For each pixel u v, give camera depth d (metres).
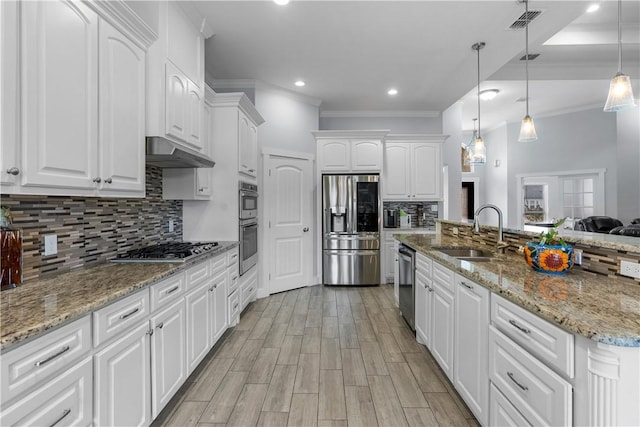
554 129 6.62
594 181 6.17
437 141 5.11
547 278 1.54
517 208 7.19
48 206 1.71
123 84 1.77
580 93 5.48
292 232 4.47
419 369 2.35
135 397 1.49
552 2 2.49
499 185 7.57
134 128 1.87
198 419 1.82
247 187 3.45
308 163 4.67
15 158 1.18
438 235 3.71
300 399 2.00
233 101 3.15
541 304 1.16
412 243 3.03
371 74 3.84
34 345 0.98
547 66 4.39
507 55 3.37
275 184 4.28
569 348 1.03
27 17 1.21
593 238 1.69
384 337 2.90
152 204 2.69
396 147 5.08
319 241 4.73
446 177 5.55
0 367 0.88
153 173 2.70
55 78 1.33
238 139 3.18
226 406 1.93
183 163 2.54
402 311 3.29
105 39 1.63
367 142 4.71
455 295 1.94
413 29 2.87
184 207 3.19
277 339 2.86
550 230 1.86
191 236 3.19
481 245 2.75
